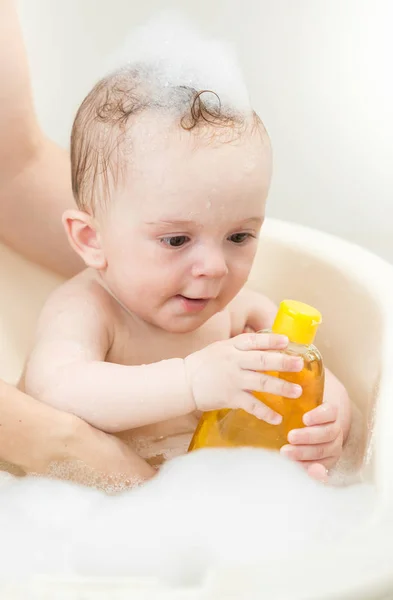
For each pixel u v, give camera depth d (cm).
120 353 108
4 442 91
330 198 185
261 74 178
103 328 106
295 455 90
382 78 179
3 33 119
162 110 97
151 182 95
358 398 112
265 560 65
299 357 89
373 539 67
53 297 110
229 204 96
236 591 62
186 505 84
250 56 177
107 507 86
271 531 77
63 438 92
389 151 182
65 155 131
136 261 99
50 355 102
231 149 96
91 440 94
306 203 186
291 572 63
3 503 87
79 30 166
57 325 105
